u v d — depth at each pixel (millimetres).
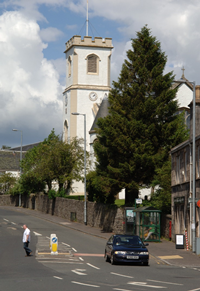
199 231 29250
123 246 23531
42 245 32375
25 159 72562
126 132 42031
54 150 61594
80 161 62938
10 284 15398
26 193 75562
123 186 41719
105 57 82938
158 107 42219
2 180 87562
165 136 41625
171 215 35906
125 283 15867
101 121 44000
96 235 41219
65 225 50406
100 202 47625
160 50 45344
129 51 45281
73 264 22672
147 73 44031
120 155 42469
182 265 23250
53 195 62562
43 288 14445
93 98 81875
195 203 29547
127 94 44094
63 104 85750
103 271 19891
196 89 33281
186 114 55562
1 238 37594
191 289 14523
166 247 31641
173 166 35938
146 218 35156
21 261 23625
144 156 40031
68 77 84750
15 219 55906
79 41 81875
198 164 29969
